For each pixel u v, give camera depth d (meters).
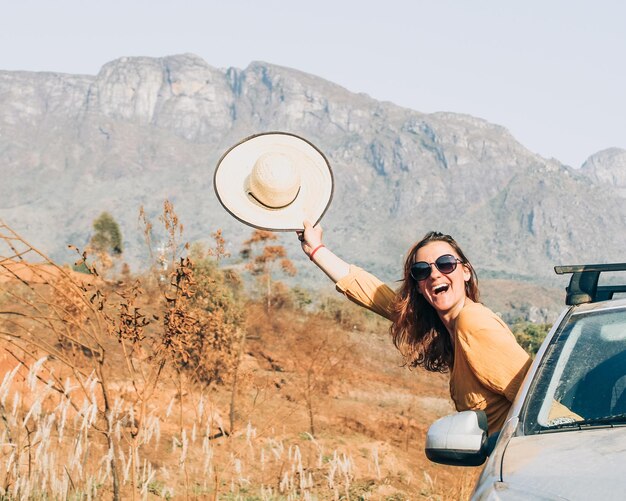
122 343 6.06
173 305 6.17
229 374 11.41
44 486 5.63
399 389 31.42
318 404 19.61
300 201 4.35
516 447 2.72
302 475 7.40
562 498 2.21
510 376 3.30
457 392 3.57
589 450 2.50
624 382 2.94
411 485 11.62
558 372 3.07
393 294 4.05
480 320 3.35
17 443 5.62
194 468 8.37
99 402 7.11
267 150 4.37
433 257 3.62
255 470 9.59
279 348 25.64
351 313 49.66
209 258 22.08
